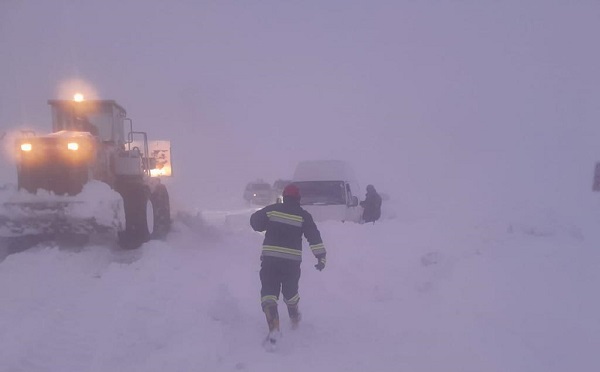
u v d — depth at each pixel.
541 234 10.33
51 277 7.91
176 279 7.82
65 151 10.37
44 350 5.43
